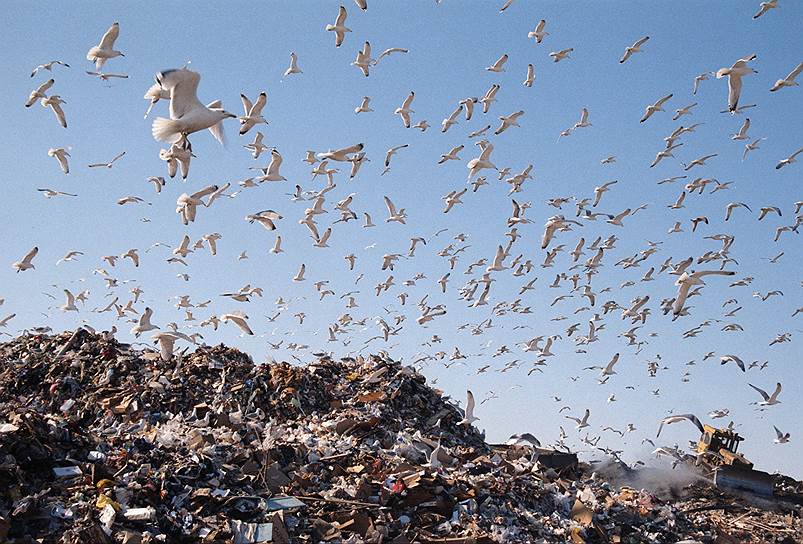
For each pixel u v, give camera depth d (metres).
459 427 28.03
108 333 29.84
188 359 28.66
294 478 18.06
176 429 21.75
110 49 18.48
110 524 14.09
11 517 13.70
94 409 24.73
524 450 27.50
